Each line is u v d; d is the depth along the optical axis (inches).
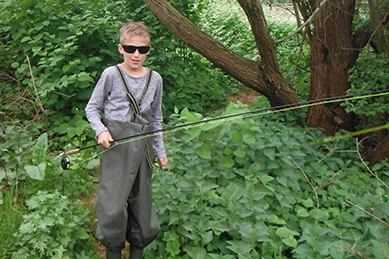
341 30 186.9
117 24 223.8
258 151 145.2
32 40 189.8
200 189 126.1
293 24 405.4
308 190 144.2
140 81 98.7
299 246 104.9
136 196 99.4
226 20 410.0
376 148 174.6
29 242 109.3
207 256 110.0
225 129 140.8
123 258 119.3
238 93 285.4
